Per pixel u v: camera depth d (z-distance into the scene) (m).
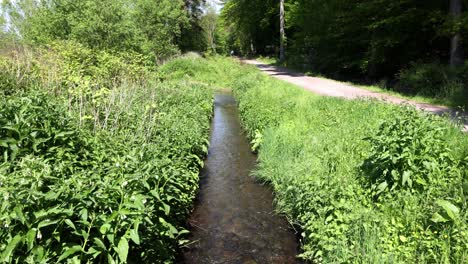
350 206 4.62
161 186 4.72
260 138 9.77
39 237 2.82
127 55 16.56
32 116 4.66
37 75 9.27
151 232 4.29
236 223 6.04
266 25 48.38
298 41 30.30
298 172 6.38
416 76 14.02
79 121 6.55
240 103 15.79
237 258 5.05
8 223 2.72
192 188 6.66
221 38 76.75
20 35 28.31
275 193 7.03
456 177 4.68
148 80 13.47
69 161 4.50
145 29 30.41
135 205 3.37
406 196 4.52
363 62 19.72
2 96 6.29
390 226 4.24
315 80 20.55
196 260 5.01
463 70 12.92
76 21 19.33
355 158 6.29
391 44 17.48
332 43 24.58
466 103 10.52
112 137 6.39
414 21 16.78
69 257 3.14
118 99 8.87
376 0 17.98
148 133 7.12
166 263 4.49
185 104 11.92
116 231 3.28
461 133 6.42
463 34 14.45
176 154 6.61
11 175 3.27
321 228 4.49
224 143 10.91
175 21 32.88
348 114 9.23
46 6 22.69
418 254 3.75
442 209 4.05
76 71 11.48
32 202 2.89
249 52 60.88
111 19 18.75
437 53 17.78
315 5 26.20
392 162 4.83
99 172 4.18
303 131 8.91
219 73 29.08
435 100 11.58
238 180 7.92
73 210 3.13
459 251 3.52
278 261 4.95
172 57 31.55
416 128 5.07
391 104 9.59
